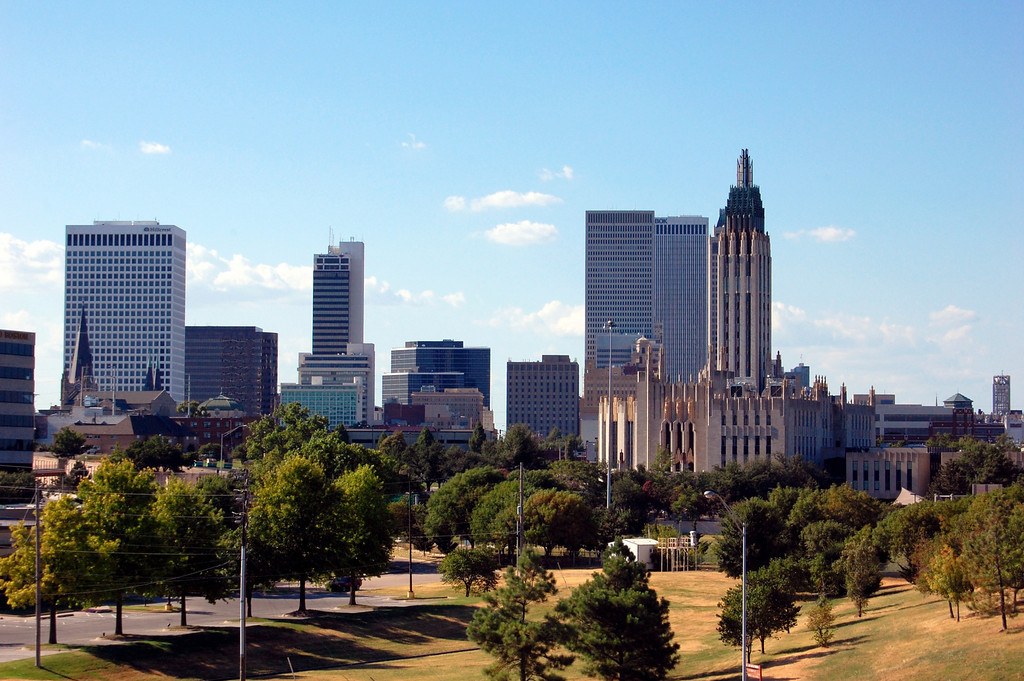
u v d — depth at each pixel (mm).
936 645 90000
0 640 118188
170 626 126688
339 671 110938
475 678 105188
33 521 151750
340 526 139000
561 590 146500
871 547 125688
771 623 102875
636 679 93500
